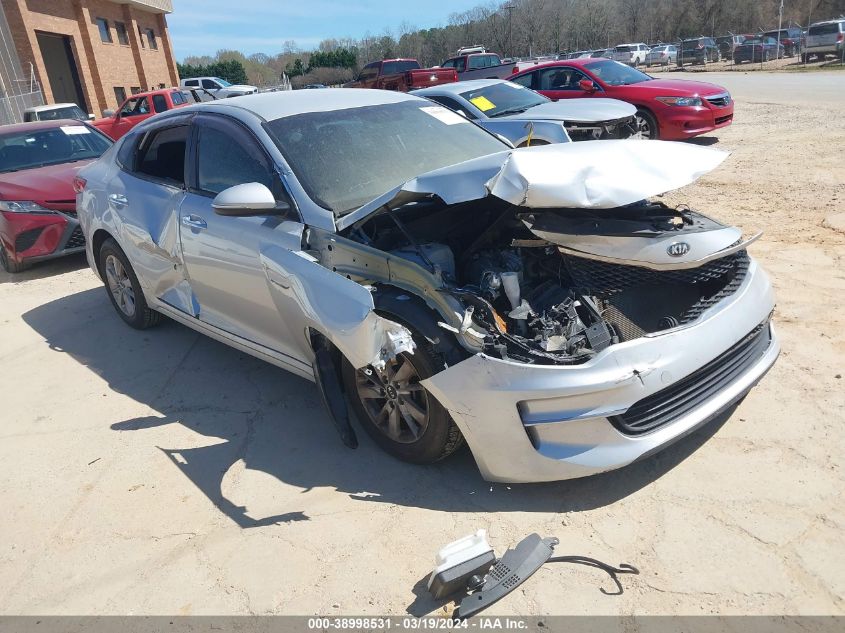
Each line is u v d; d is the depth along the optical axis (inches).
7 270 290.5
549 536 104.3
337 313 110.6
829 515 102.6
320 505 117.5
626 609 89.8
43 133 323.0
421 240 133.6
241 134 150.5
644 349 105.0
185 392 165.5
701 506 107.1
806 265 201.5
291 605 96.8
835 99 602.5
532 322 110.4
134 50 1293.1
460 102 350.6
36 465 140.4
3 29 899.4
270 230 134.9
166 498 124.8
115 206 187.9
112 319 220.1
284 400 156.7
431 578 95.2
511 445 106.8
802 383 138.6
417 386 118.1
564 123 322.0
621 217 127.6
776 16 2460.6
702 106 412.5
